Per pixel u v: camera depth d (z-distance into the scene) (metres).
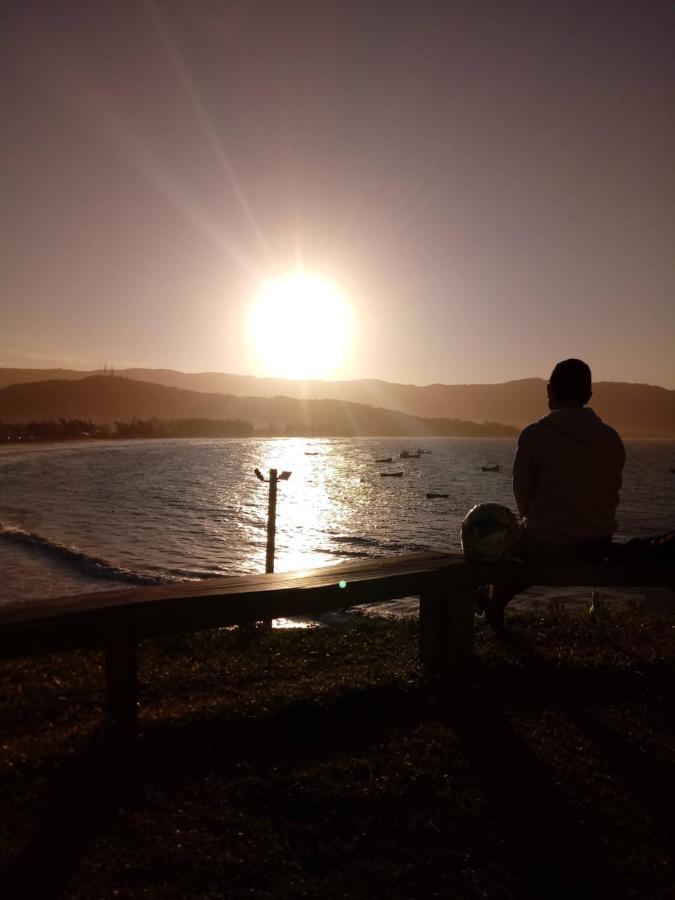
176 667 5.43
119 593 4.00
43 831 3.00
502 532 4.79
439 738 3.99
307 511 52.19
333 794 3.36
